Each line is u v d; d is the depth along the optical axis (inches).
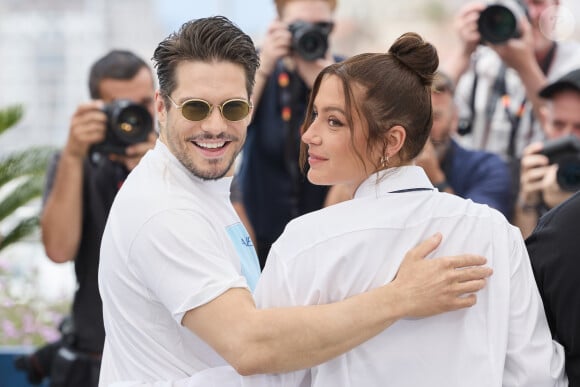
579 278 110.0
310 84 195.8
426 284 102.0
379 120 104.3
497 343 104.4
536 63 213.9
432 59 106.2
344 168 106.6
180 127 114.2
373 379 104.0
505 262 106.4
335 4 203.8
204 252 109.3
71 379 178.1
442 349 103.9
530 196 184.2
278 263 106.9
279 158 197.3
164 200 112.2
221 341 104.7
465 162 193.9
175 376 113.7
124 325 115.6
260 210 199.5
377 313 101.3
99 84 185.2
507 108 212.2
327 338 101.6
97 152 178.1
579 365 111.5
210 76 113.0
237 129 115.7
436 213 106.2
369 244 104.3
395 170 107.0
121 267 113.3
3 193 232.7
